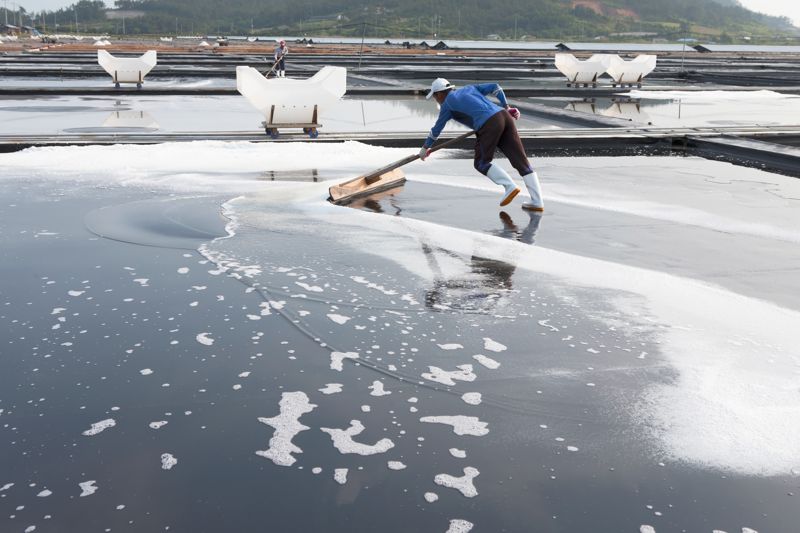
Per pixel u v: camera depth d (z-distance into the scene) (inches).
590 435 115.1
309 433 114.5
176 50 2000.5
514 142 277.1
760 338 154.9
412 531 91.6
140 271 193.9
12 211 257.8
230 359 141.2
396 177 324.8
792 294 186.2
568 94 865.5
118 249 214.2
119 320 160.1
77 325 157.0
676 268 209.0
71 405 122.5
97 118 540.1
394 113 618.8
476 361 141.8
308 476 103.0
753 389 131.0
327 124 532.4
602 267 205.0
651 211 283.0
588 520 94.3
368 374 135.6
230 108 630.5
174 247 216.8
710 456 109.5
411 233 239.3
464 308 170.4
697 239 241.9
